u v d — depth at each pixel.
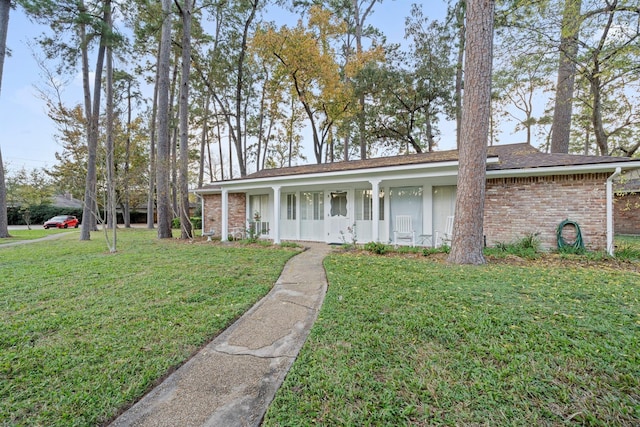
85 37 11.79
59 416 1.81
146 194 24.62
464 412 1.79
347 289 4.30
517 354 2.40
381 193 10.23
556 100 10.24
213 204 13.82
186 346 2.73
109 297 4.11
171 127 18.92
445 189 9.38
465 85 6.16
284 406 1.88
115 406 1.92
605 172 7.03
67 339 2.83
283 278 5.32
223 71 17.23
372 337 2.76
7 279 5.13
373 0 18.06
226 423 1.78
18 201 21.45
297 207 11.84
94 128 9.64
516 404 1.84
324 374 2.21
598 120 9.21
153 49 17.14
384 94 14.85
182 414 1.86
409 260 6.57
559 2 8.08
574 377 2.07
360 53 16.33
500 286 4.28
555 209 7.50
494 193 8.15
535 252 6.91
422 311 3.36
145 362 2.43
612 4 7.55
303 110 20.16
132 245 10.17
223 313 3.54
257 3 15.89
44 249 9.23
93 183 11.53
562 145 10.16
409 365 2.30
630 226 13.56
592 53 8.34
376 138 16.70
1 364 2.35
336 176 9.16
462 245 6.15
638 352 2.36
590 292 3.93
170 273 5.57
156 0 12.83
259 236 11.82
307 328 3.17
